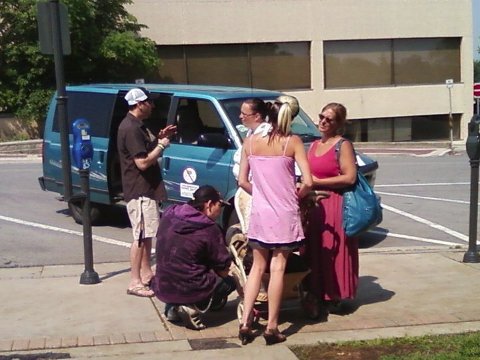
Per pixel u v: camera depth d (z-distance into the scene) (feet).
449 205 43.09
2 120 84.84
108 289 23.85
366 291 23.75
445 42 111.45
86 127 24.06
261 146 18.61
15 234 33.86
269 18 101.30
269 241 18.44
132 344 18.81
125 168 23.18
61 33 23.70
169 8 97.25
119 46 85.35
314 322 20.74
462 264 27.22
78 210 36.06
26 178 53.06
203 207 20.11
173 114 31.76
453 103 112.68
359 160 31.40
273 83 102.89
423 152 90.17
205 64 100.01
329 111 20.51
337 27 104.53
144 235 23.12
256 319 20.44
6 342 18.83
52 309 21.72
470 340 18.54
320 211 20.71
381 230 35.58
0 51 85.25
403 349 18.22
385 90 108.17
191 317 19.71
